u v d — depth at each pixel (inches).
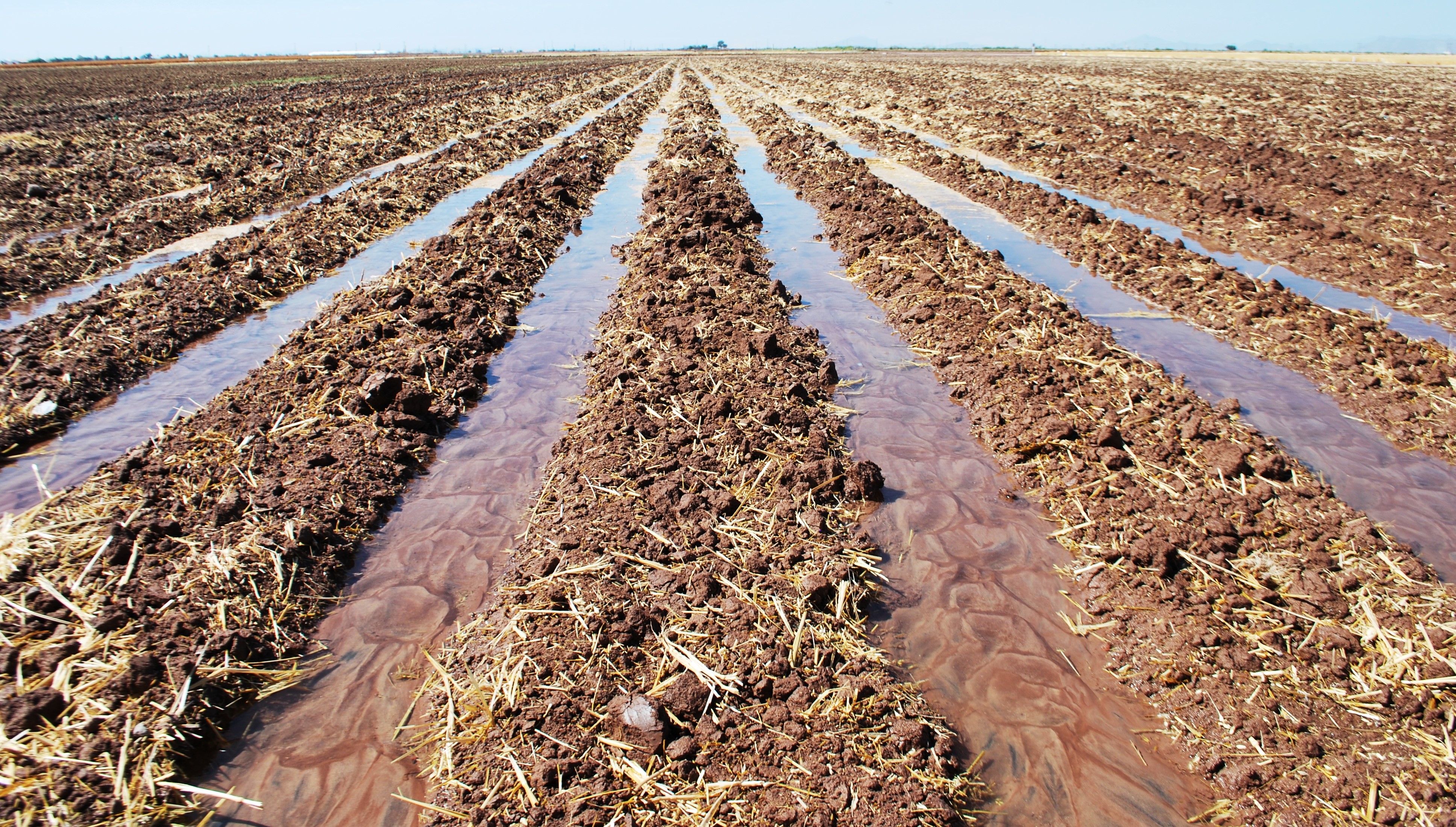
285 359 300.5
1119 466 229.5
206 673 153.6
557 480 227.0
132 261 447.2
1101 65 2539.4
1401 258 404.5
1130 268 409.1
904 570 191.2
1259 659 158.2
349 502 213.8
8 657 152.2
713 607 172.7
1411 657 155.5
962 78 1841.8
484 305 356.5
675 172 630.5
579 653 159.6
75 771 132.7
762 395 271.3
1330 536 194.7
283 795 134.6
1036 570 191.6
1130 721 150.2
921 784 134.3
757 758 138.9
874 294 386.6
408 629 172.9
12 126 989.2
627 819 128.3
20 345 307.6
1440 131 815.7
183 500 208.5
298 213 518.0
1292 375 296.8
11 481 230.1
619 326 343.0
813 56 4650.6
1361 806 129.2
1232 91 1333.7
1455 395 267.0
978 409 271.1
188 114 1154.0
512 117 1200.8
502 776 136.6
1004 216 534.9
